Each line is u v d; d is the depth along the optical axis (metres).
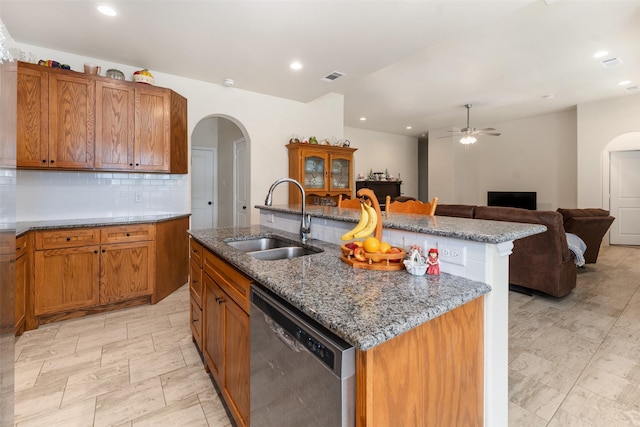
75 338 2.41
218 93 3.93
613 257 4.94
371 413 0.79
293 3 2.21
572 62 3.88
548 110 6.32
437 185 8.02
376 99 5.45
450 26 2.49
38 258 2.54
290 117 4.57
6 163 1.33
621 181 5.70
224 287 1.58
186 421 1.58
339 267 1.33
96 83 2.90
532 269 3.19
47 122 2.70
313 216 2.04
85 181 3.24
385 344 0.82
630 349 2.21
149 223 3.03
